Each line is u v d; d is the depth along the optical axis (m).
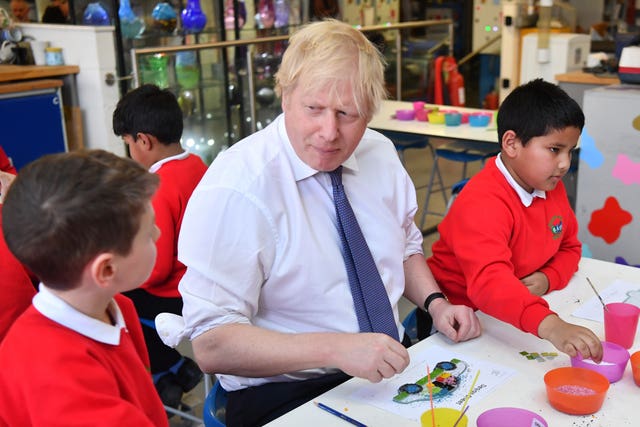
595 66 4.63
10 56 4.32
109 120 4.41
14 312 1.75
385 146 1.79
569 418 1.29
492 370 1.46
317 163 1.51
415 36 6.78
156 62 4.48
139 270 1.12
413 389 1.40
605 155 3.26
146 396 1.25
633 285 1.91
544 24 5.13
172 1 4.66
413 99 6.70
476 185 1.88
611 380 1.41
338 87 1.42
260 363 1.44
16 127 4.04
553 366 1.48
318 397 1.38
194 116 4.82
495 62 7.95
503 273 1.70
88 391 1.05
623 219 3.29
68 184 1.04
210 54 4.82
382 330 1.60
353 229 1.60
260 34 5.22
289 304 1.58
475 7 7.98
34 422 1.04
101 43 4.28
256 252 1.50
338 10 6.11
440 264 2.06
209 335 1.47
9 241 1.07
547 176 1.83
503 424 1.23
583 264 2.08
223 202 1.48
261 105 5.19
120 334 1.19
